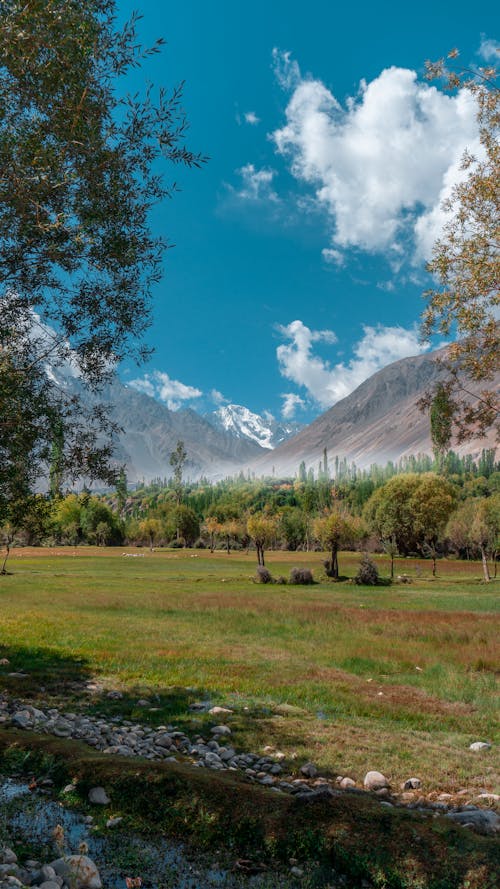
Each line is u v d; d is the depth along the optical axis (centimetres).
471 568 8031
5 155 716
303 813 558
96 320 1025
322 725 1010
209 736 933
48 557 9381
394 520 8356
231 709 1109
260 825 545
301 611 2791
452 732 1008
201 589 4219
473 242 1427
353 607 3123
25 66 707
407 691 1317
